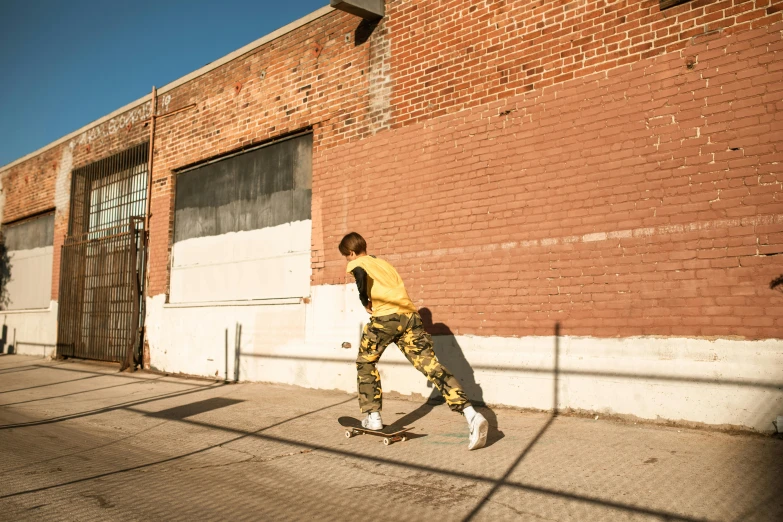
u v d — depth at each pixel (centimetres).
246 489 405
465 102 703
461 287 682
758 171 500
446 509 356
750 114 509
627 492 368
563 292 602
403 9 782
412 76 761
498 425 560
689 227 531
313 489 402
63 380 1041
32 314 1580
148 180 1205
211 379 992
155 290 1153
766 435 474
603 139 590
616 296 567
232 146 1020
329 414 655
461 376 670
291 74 927
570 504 354
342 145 836
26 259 1670
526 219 636
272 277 939
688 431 505
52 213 1579
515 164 652
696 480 383
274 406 719
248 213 997
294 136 928
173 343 1090
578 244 596
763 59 505
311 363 839
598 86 598
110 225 1332
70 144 1502
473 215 681
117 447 540
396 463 456
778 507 334
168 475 444
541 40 645
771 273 487
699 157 532
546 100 634
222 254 1037
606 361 566
